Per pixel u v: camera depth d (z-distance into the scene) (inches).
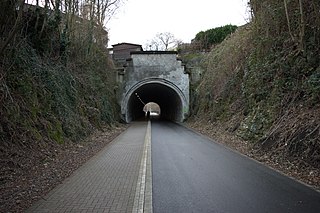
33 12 554.9
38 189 273.0
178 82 1425.9
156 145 605.3
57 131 504.4
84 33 898.1
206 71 1352.1
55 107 552.7
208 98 1144.8
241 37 990.4
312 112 419.5
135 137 762.8
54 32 673.6
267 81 622.5
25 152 369.1
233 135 679.1
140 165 396.2
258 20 732.7
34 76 509.4
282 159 399.5
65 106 593.6
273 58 626.8
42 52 610.9
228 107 859.4
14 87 433.1
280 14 607.5
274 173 346.6
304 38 507.8
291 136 410.6
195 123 1169.4
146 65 1428.4
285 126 450.9
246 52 855.1
